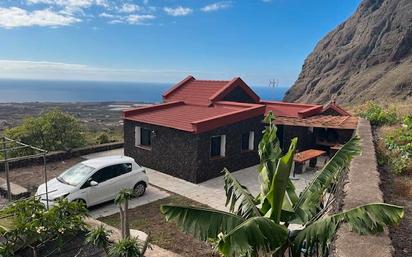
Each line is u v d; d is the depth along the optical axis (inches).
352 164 293.9
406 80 2610.7
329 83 3612.2
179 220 183.3
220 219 183.8
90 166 470.9
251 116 679.7
